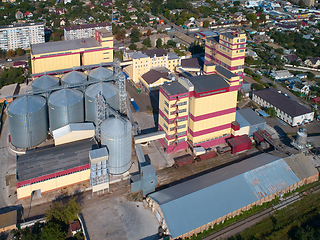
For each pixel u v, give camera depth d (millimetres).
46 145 117500
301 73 182250
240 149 116938
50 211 85188
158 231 83875
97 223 86000
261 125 124375
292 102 140250
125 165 104500
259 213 91188
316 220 88562
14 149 114062
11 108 110750
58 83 136750
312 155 115188
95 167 96312
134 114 142000
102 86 126500
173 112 109750
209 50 169250
